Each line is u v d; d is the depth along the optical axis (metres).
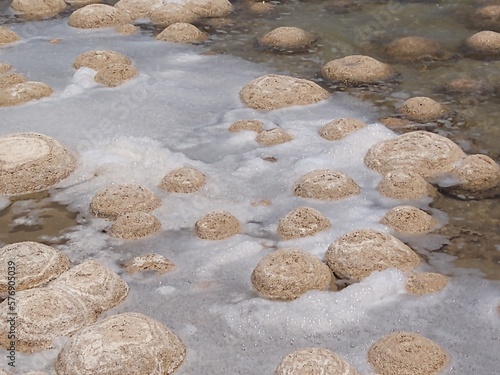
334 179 5.61
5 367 4.00
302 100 7.08
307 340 4.19
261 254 4.94
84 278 4.50
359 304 4.44
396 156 5.90
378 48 8.29
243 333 4.26
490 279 4.64
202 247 5.04
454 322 4.29
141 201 5.47
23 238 5.24
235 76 7.75
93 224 5.37
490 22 8.84
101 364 3.84
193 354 4.11
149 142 6.40
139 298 4.56
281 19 9.27
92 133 6.59
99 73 7.62
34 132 6.30
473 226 5.20
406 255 4.72
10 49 8.59
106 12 9.23
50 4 9.82
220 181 5.84
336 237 5.07
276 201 5.58
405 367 3.88
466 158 5.86
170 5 9.41
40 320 4.19
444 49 8.16
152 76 7.75
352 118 6.64
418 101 6.81
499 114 6.74
